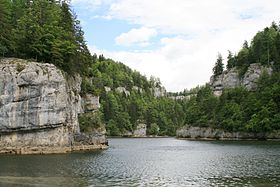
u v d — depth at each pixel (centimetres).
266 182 4200
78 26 10781
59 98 7944
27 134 7631
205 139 17912
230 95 18012
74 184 4006
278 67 17762
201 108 19788
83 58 10512
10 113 7388
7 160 6222
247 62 19800
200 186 4000
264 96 15000
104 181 4238
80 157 7038
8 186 3853
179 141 16388
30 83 7581
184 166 5803
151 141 16538
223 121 16788
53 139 7906
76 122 9119
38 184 3978
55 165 5597
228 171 5131
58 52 8488
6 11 8456
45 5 9406
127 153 8650
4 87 7394
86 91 10481
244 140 14875
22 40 8338
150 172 5056
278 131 13888
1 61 7612
